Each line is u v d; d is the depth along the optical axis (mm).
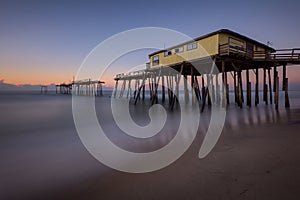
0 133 7234
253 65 14094
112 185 3039
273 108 12883
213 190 2689
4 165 3984
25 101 27172
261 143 4852
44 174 3533
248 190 2631
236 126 7250
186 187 2822
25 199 2734
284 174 3053
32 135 6918
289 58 11758
